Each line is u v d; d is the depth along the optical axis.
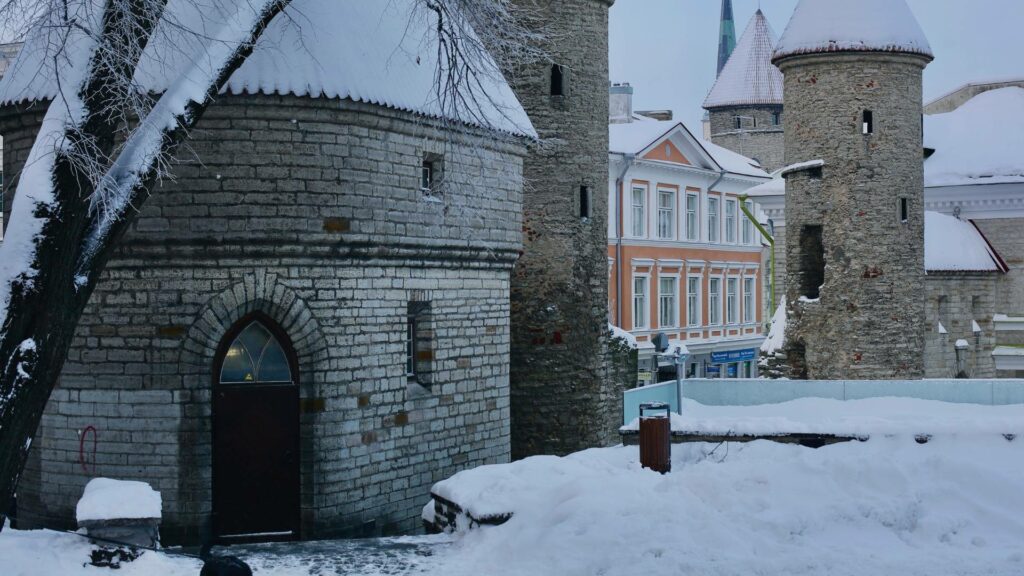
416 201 21.58
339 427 20.17
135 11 15.13
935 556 12.65
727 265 59.78
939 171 51.88
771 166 87.94
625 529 13.08
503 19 19.44
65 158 14.26
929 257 46.78
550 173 28.97
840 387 25.17
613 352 32.44
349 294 20.42
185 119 15.19
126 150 14.84
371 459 20.78
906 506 13.77
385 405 21.08
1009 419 16.39
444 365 22.70
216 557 11.49
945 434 16.08
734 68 89.50
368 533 20.67
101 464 19.72
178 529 19.41
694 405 26.16
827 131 36.59
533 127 27.27
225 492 19.84
